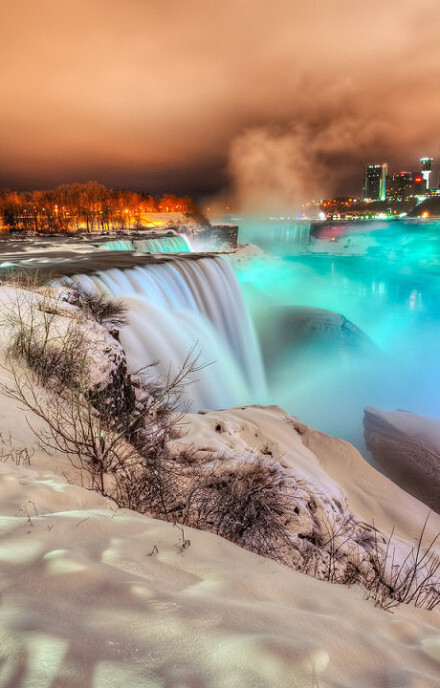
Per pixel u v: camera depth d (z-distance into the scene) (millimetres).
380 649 2076
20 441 5266
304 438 11961
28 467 4562
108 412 6902
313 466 9891
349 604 2699
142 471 5520
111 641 1664
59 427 5738
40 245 34188
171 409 8961
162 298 19203
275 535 5887
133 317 14836
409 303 62719
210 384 16797
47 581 2094
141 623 1813
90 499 3828
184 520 4918
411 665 2033
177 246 43906
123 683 1451
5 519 2922
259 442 9727
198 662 1598
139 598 2020
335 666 1798
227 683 1505
